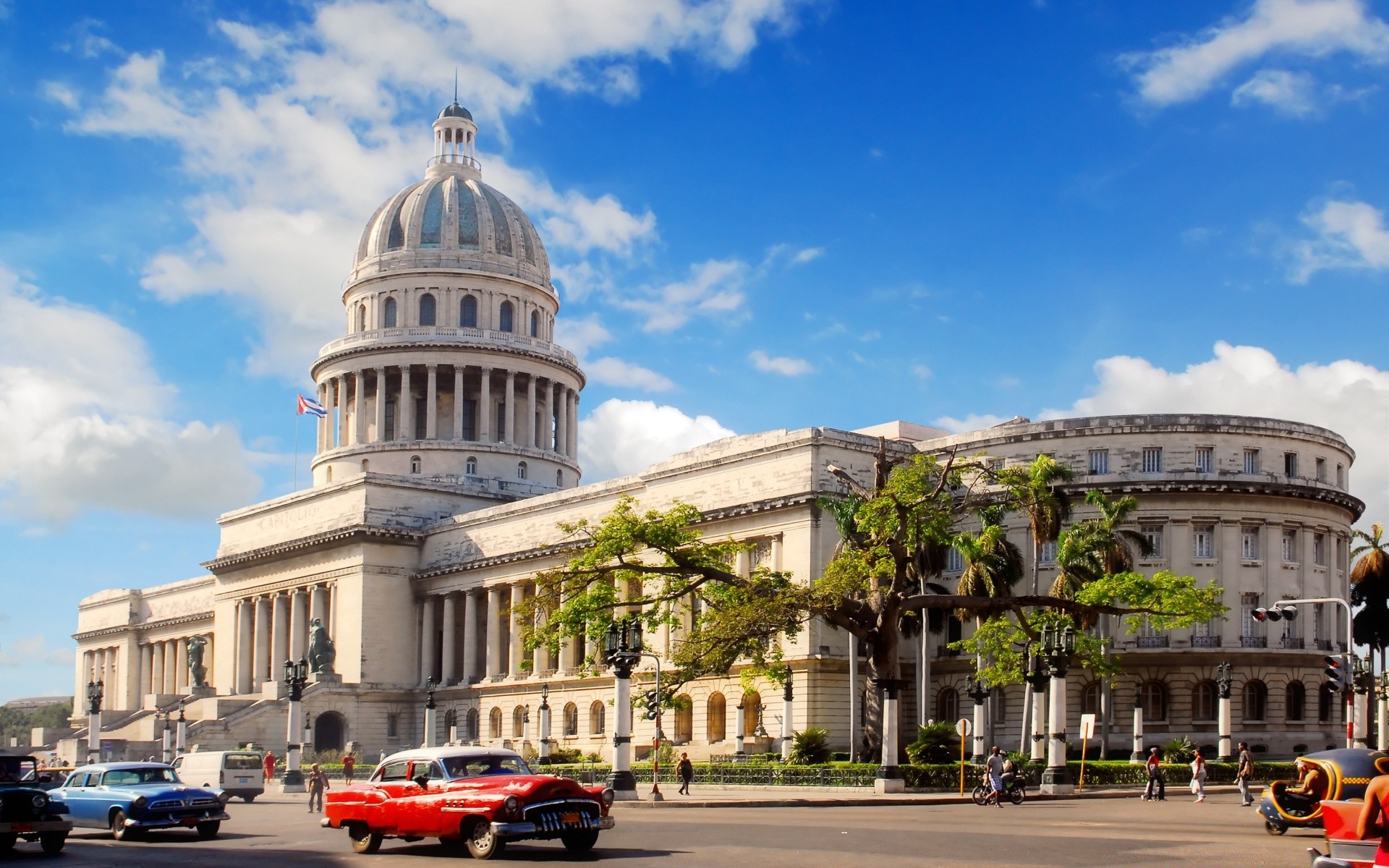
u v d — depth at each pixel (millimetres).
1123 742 96438
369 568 140625
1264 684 98688
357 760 125000
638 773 83125
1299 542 102688
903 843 40719
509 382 160875
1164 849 38281
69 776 52562
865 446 106812
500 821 38062
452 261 163250
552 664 129375
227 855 42688
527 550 129375
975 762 81312
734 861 36188
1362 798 33344
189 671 183000
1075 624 85750
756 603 75500
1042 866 33938
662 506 117062
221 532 163375
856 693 100312
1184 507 100188
